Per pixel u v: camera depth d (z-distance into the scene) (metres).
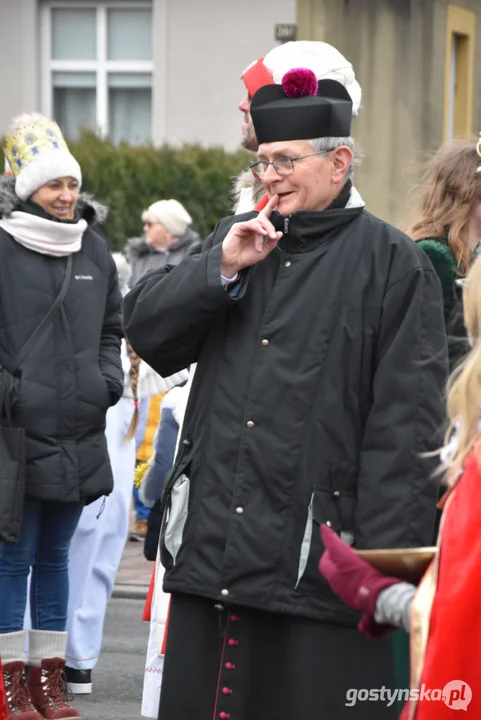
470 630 5.60
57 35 38.28
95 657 12.77
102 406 11.58
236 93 36.34
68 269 11.61
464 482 5.73
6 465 10.94
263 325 7.47
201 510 7.48
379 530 7.21
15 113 37.97
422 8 23.56
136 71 38.09
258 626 7.41
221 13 36.16
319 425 7.32
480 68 27.48
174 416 11.66
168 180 29.88
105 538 13.00
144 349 7.77
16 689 11.12
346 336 7.37
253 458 7.33
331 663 7.30
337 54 7.93
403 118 22.42
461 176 9.28
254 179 8.92
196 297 7.45
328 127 7.50
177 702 7.62
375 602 5.98
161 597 10.45
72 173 11.62
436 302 7.48
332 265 7.47
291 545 7.27
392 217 21.44
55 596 11.65
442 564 5.68
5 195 11.55
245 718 7.40
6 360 11.32
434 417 7.30
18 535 10.91
